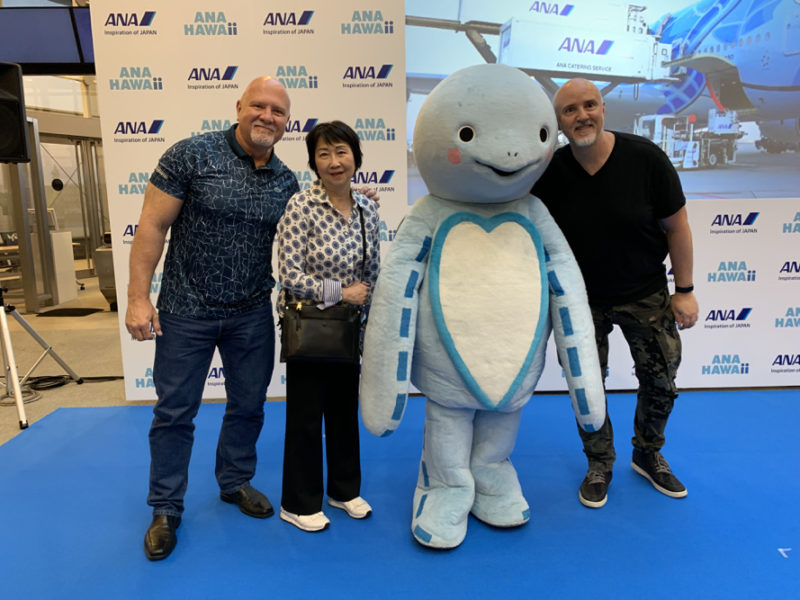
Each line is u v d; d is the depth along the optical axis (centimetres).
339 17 312
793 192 338
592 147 196
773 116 331
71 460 265
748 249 335
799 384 350
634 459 245
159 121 317
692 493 227
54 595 170
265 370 210
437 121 172
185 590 173
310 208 183
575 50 329
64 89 799
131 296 183
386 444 283
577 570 180
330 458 213
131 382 342
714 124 335
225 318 195
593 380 189
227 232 186
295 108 319
